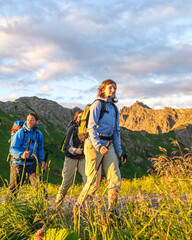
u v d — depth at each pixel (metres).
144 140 194.25
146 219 2.91
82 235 3.37
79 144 5.73
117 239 2.92
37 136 5.77
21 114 160.88
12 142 5.52
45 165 5.50
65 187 5.55
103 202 2.97
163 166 2.47
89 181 4.14
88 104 4.55
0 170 68.19
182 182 2.40
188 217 2.43
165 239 2.41
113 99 4.52
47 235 2.70
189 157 2.44
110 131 4.31
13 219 3.45
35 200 3.91
